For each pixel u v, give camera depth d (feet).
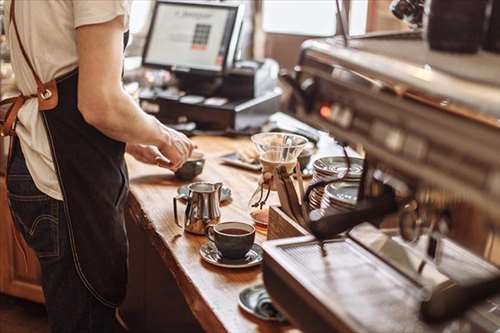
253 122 9.91
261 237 5.96
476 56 3.48
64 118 5.68
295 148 6.68
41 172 5.86
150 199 6.92
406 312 3.64
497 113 2.67
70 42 5.54
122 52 5.42
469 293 3.48
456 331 3.64
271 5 12.31
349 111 3.34
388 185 4.03
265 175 6.48
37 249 6.09
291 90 3.81
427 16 3.68
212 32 10.05
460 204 3.72
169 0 10.49
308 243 4.32
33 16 5.49
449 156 2.77
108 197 5.94
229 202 6.88
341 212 4.14
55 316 6.22
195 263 5.40
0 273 9.91
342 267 4.06
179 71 10.03
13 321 10.08
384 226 4.42
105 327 6.28
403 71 3.14
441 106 2.86
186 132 9.48
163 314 8.39
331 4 11.19
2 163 9.39
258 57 12.55
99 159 5.83
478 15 3.47
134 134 5.75
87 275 5.97
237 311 4.57
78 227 5.85
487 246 3.84
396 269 4.06
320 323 3.56
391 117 3.08
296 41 11.89
